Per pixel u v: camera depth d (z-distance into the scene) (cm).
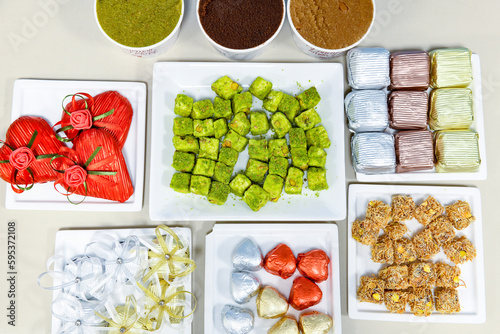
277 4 66
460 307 71
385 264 71
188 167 68
